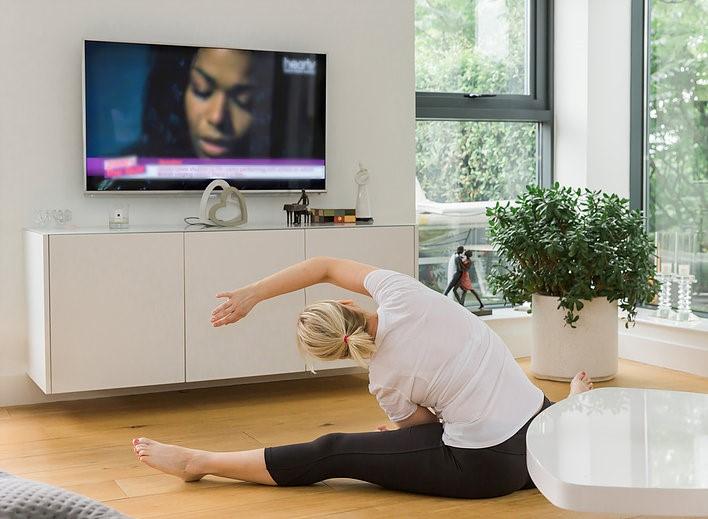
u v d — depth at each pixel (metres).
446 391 2.51
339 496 2.59
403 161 4.58
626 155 5.02
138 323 3.62
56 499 1.16
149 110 3.96
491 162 5.15
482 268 5.13
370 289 2.65
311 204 4.38
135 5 3.97
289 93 4.23
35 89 3.82
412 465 2.55
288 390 4.06
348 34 4.42
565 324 4.14
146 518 2.41
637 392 2.08
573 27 5.02
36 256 3.57
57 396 3.88
